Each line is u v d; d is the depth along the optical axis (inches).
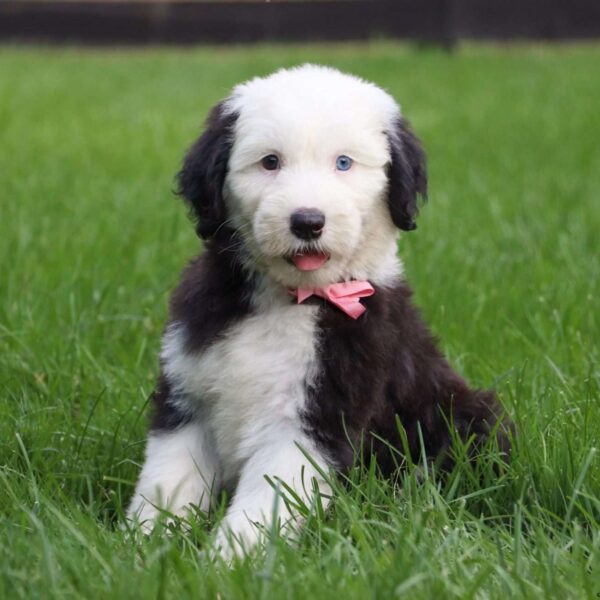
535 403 278.8
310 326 237.6
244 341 238.8
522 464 247.9
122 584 187.2
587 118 874.1
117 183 616.1
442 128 843.4
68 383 307.3
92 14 1513.3
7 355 320.8
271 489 227.5
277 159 234.4
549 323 361.7
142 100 983.6
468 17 1502.2
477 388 285.0
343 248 230.1
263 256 234.7
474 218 526.0
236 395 238.8
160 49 1501.0
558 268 428.5
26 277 395.9
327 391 235.5
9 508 231.0
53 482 242.7
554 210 543.2
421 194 253.3
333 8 1526.8
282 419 236.8
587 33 1502.2
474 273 421.4
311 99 236.7
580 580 197.9
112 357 332.5
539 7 1499.8
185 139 782.5
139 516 234.8
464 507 230.4
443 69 1216.2
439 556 203.6
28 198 552.1
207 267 247.4
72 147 741.9
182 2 1523.1
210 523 236.1
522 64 1258.6
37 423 279.3
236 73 1182.3
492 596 193.3
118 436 273.9
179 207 532.7
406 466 245.1
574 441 255.4
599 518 234.7
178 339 246.7
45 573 190.1
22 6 1508.4
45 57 1374.3
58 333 341.1
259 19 1534.2
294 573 193.5
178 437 246.5
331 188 229.9
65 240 457.1
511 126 846.5
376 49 1448.1
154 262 426.6
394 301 252.2
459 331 349.7
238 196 237.3
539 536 212.7
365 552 203.2
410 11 1517.0
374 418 243.0
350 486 233.8
